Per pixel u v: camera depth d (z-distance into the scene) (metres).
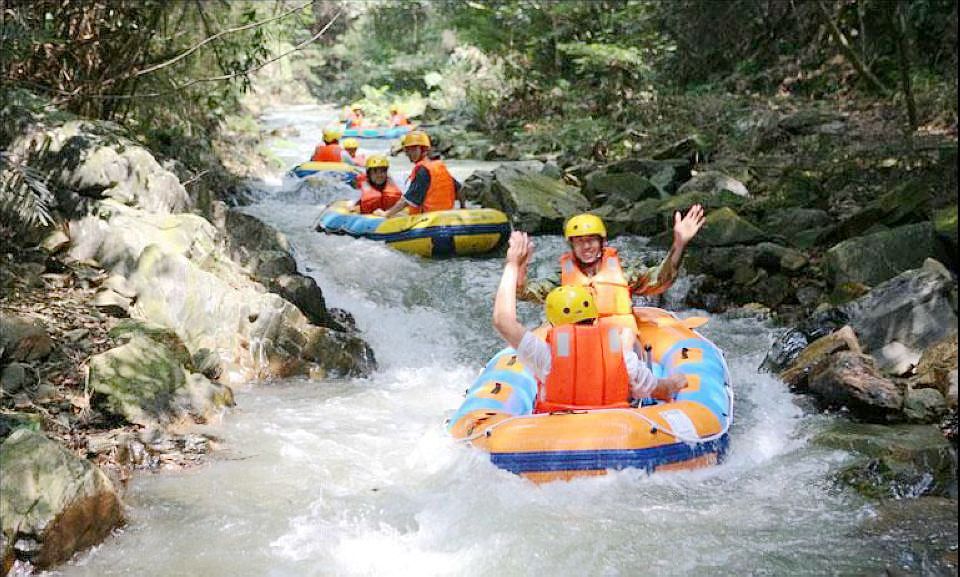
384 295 9.05
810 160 13.31
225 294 7.06
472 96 23.86
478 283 9.30
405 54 32.69
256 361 6.98
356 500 4.91
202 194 8.83
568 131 18.45
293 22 11.83
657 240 10.13
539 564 4.25
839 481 5.10
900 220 9.16
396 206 10.59
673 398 5.74
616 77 21.52
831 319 7.27
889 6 16.17
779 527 4.59
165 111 12.29
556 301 5.42
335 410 6.36
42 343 5.93
